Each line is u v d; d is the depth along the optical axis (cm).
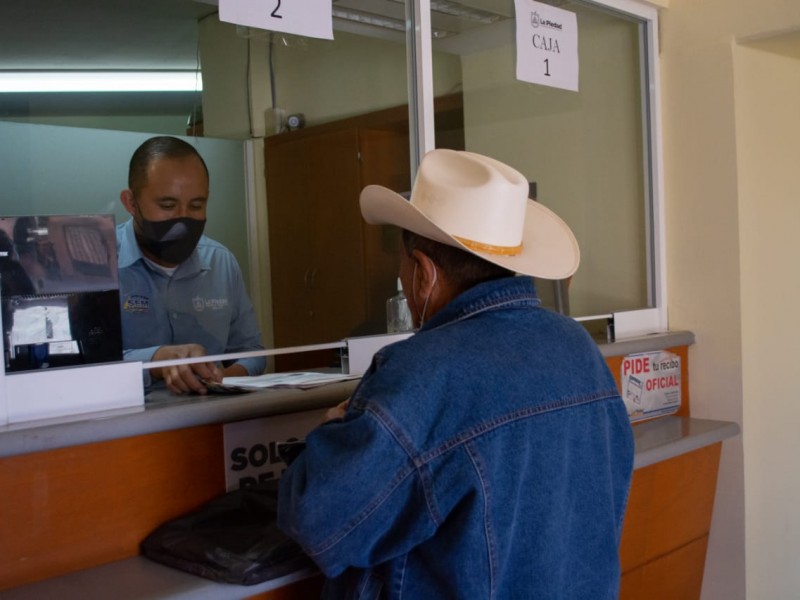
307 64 227
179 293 192
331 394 164
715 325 250
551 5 240
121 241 188
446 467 108
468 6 225
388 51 216
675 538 233
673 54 254
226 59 223
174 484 148
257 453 161
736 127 242
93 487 138
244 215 217
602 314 249
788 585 267
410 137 212
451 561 109
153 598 122
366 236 222
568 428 118
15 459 129
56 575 133
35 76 197
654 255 261
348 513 108
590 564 123
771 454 257
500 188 125
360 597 118
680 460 230
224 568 127
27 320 140
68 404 142
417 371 110
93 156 187
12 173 179
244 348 200
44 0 195
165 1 210
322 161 226
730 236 245
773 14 231
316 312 221
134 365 151
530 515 114
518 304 122
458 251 124
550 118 253
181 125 215
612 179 263
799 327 271
